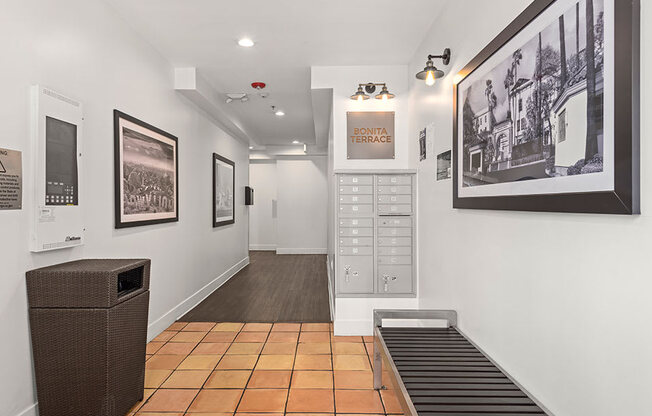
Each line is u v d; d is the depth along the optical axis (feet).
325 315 14.06
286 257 30.07
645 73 3.44
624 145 3.58
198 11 9.54
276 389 8.27
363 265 11.89
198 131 15.72
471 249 7.41
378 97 12.19
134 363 7.30
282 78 14.57
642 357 3.50
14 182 6.28
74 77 7.92
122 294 7.04
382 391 8.20
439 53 9.59
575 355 4.40
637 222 3.53
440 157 9.41
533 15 5.05
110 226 9.29
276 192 34.27
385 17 9.84
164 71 12.50
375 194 11.82
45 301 6.45
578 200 4.17
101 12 8.92
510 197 5.65
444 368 6.04
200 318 13.60
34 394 6.70
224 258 20.12
